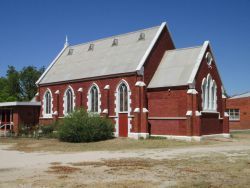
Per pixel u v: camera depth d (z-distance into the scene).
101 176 17.19
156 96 41.03
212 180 16.14
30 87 86.88
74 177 16.97
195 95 37.94
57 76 53.22
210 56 42.69
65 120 39.34
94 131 38.03
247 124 62.62
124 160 22.84
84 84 47.47
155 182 15.75
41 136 45.75
